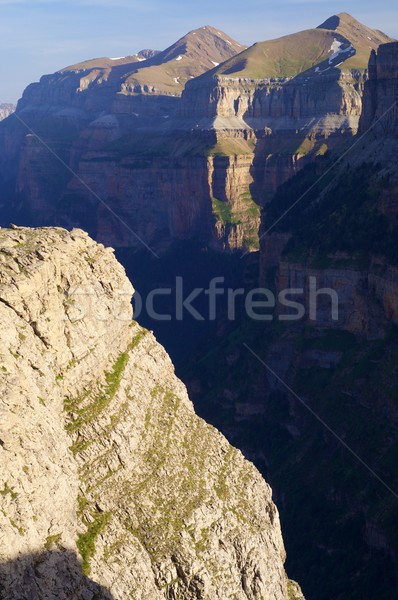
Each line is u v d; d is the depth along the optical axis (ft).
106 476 214.90
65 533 188.55
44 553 178.29
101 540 202.18
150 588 204.23
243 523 236.63
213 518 228.02
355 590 397.19
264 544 239.09
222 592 218.38
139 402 237.04
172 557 213.25
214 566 220.23
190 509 224.33
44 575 175.73
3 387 181.78
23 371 191.72
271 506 255.29
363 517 438.40
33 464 182.39
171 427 242.99
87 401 220.43
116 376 233.55
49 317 210.79
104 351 232.73
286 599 248.52
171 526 217.77
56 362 212.43
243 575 228.02
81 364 221.66
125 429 223.51
